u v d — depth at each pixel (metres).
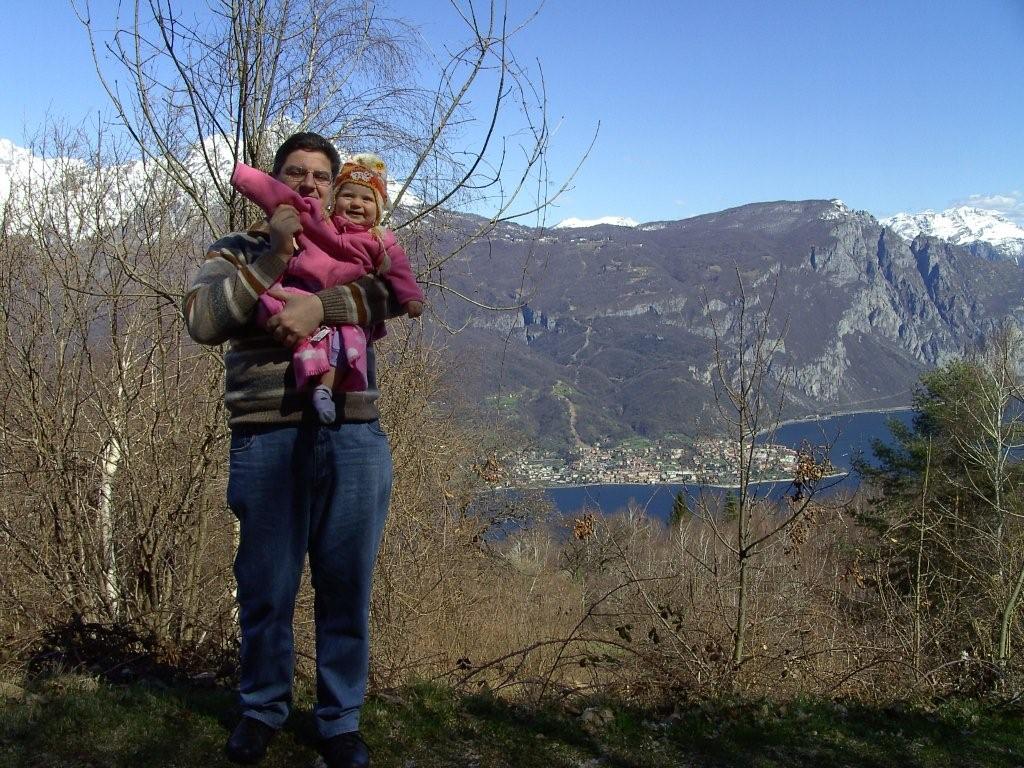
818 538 7.71
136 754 3.11
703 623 5.85
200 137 5.84
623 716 3.99
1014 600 8.05
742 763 3.63
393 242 2.96
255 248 2.94
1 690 3.71
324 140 3.19
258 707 3.05
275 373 2.86
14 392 7.10
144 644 5.07
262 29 5.91
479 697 4.04
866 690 5.50
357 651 3.10
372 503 3.00
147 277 6.73
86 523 6.35
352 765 2.99
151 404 6.79
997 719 4.57
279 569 2.95
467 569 11.38
